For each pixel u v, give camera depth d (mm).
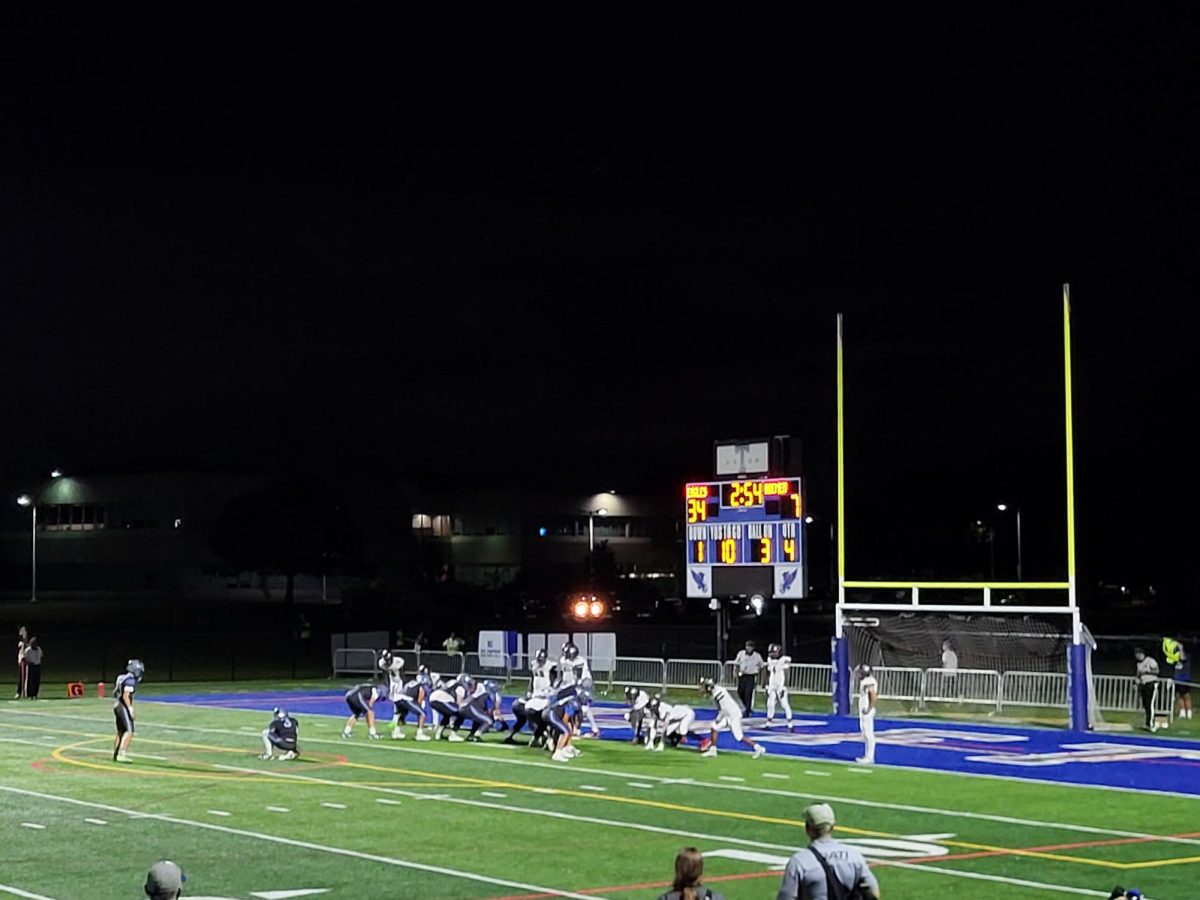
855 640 37375
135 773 24562
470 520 123500
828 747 28859
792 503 36906
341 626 80562
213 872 15758
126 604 102062
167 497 116000
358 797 21688
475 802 21188
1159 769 25172
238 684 48969
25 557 123375
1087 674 32094
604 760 26688
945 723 33781
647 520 127750
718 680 39375
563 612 90562
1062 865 16156
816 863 9328
